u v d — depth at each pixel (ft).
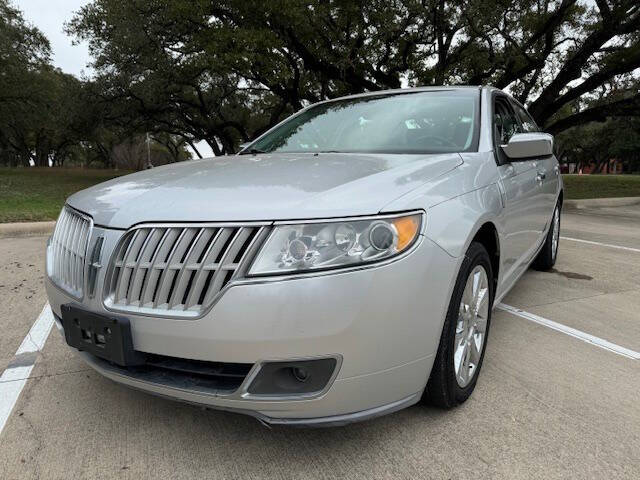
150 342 6.20
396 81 56.59
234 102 98.17
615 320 12.21
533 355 10.07
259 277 5.78
